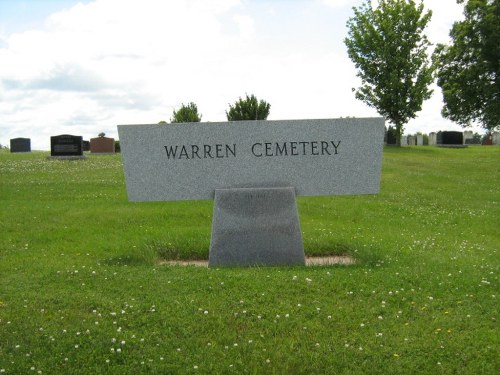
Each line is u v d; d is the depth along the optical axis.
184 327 3.34
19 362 2.92
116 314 3.51
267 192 4.92
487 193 11.07
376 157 5.04
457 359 2.96
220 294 3.86
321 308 3.62
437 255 5.18
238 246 4.90
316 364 2.90
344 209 8.23
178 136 4.99
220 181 5.01
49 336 3.20
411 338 3.19
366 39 24.09
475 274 4.40
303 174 5.02
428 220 7.64
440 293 3.90
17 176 11.87
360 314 3.53
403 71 23.97
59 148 16.52
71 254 5.23
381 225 7.12
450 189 11.59
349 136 5.02
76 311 3.59
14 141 21.44
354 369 2.87
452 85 20.88
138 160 5.00
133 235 6.13
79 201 8.55
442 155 20.39
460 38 20.38
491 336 3.21
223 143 4.99
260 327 3.35
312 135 5.01
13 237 5.96
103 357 2.98
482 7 19.56
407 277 4.25
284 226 4.91
